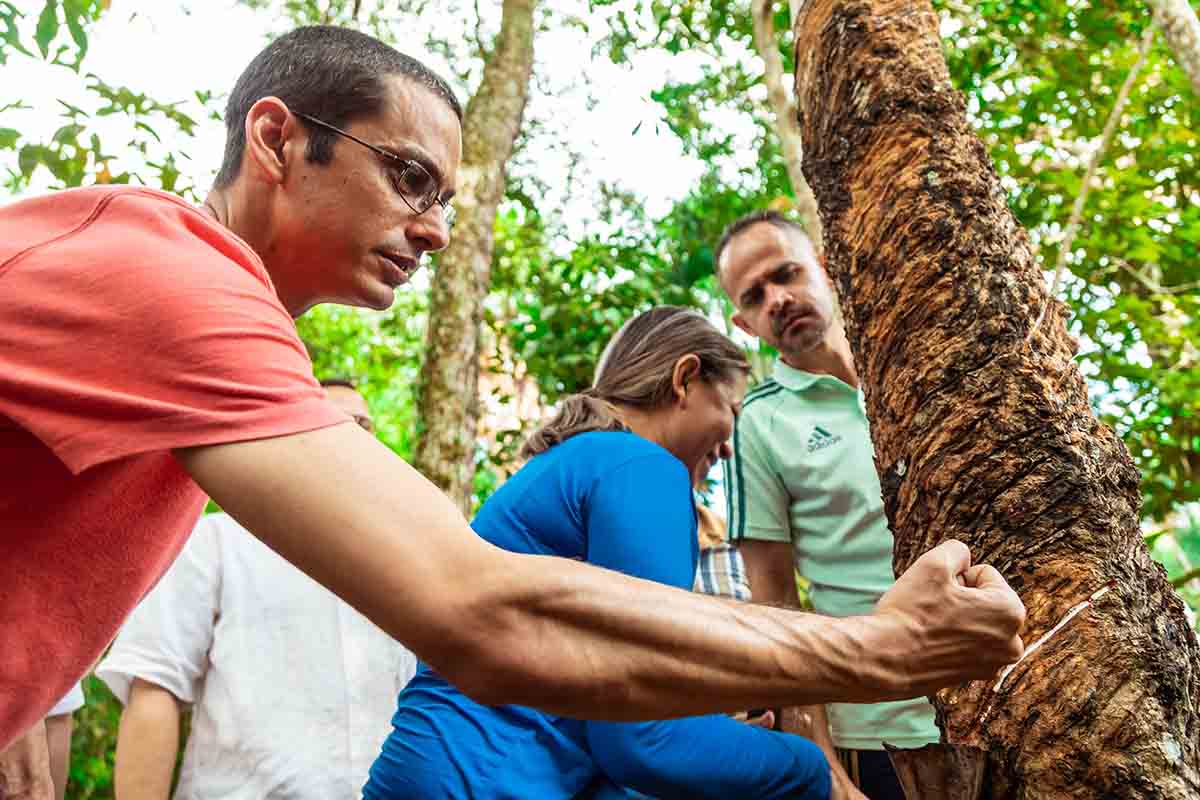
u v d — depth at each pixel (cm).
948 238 159
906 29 176
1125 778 132
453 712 179
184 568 269
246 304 105
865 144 171
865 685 106
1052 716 136
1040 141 841
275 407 99
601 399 215
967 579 114
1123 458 154
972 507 147
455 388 612
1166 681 136
